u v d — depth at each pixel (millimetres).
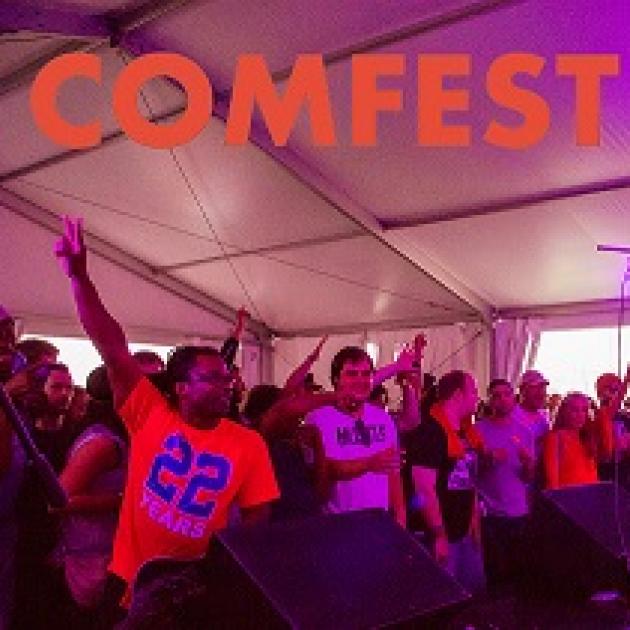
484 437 4207
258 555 1680
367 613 1676
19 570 2662
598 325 9594
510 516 4023
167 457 2027
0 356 2406
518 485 4105
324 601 1645
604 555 2975
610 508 3127
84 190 9734
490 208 8164
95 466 2414
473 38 5988
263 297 11859
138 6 6492
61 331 10914
